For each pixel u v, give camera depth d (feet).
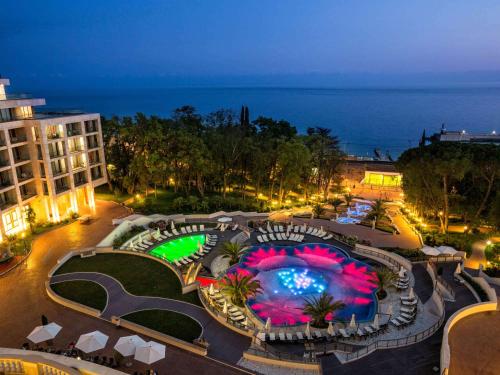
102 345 80.69
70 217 184.44
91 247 153.48
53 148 178.29
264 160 222.07
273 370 86.02
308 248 165.48
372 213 195.72
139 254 148.56
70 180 186.09
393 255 151.02
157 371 83.10
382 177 283.59
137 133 221.87
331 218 206.08
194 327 102.68
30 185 176.35
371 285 135.33
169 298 117.60
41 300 113.80
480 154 163.02
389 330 107.45
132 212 196.13
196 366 86.02
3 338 95.20
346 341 101.50
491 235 177.37
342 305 110.01
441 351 87.45
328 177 250.57
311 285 135.95
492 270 141.79
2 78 164.45
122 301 114.93
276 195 254.88
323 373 85.15
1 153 157.28
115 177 232.12
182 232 178.70
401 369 86.22
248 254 159.33
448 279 132.16
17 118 168.35
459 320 106.32
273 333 102.22
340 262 153.17
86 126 203.10
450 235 173.47
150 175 210.18
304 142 278.26
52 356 69.82
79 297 116.37
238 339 98.12
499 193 160.86
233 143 228.63
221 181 243.19
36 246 154.81
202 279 136.46
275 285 135.64
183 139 217.77
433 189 178.09
